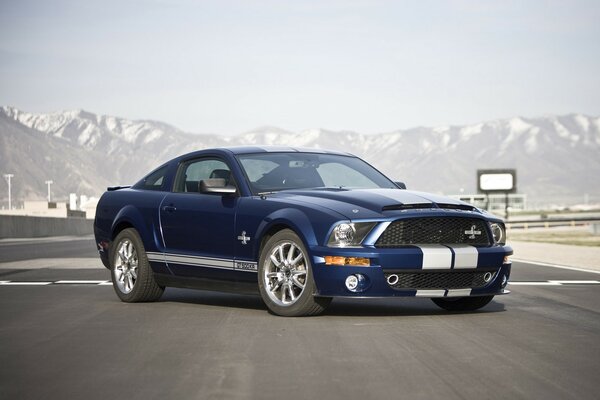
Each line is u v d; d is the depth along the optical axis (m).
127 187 10.91
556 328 7.75
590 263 19.31
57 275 14.41
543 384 5.35
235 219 9.04
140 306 9.64
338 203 8.51
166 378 5.56
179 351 6.55
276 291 8.80
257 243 8.78
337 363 6.04
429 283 8.38
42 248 27.61
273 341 7.00
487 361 6.11
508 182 71.88
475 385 5.32
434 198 8.84
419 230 8.36
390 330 7.61
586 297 10.63
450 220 8.49
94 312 9.05
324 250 8.20
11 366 5.98
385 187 9.61
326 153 10.01
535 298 10.51
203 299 10.37
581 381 5.43
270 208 8.76
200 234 9.42
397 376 5.59
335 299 10.27
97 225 10.84
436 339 7.10
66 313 8.96
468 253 8.41
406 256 8.18
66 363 6.09
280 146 10.00
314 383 5.39
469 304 9.19
